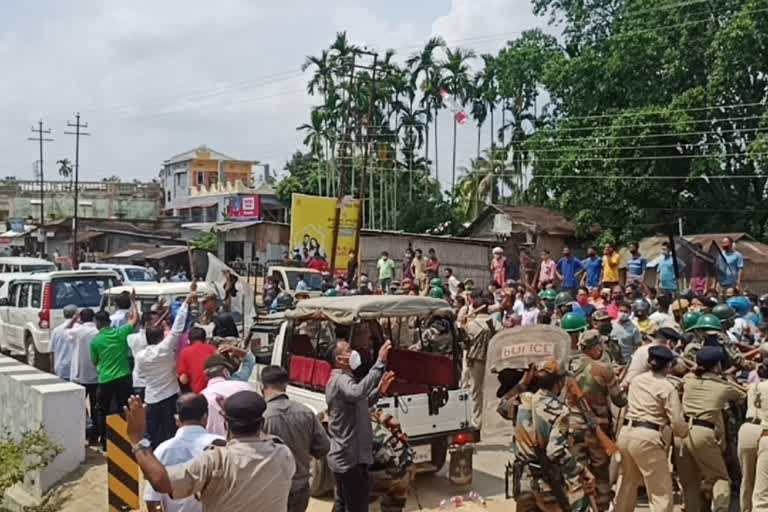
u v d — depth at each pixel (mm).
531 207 40281
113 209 80500
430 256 23625
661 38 35969
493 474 9961
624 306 10914
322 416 8703
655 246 32969
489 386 7762
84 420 10422
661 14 36688
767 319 12203
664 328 8234
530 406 6312
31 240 61344
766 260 28641
